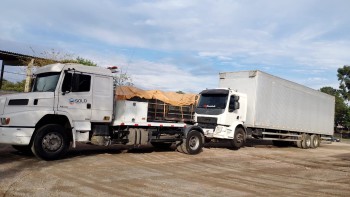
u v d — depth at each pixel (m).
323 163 15.50
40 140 10.59
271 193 8.25
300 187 9.31
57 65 11.41
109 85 12.45
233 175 10.55
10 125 10.35
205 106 18.30
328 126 27.44
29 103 10.66
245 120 18.98
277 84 20.92
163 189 7.95
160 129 14.20
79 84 11.66
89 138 12.09
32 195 6.69
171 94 15.20
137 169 10.40
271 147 23.02
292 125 22.50
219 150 17.67
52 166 9.87
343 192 8.95
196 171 10.81
